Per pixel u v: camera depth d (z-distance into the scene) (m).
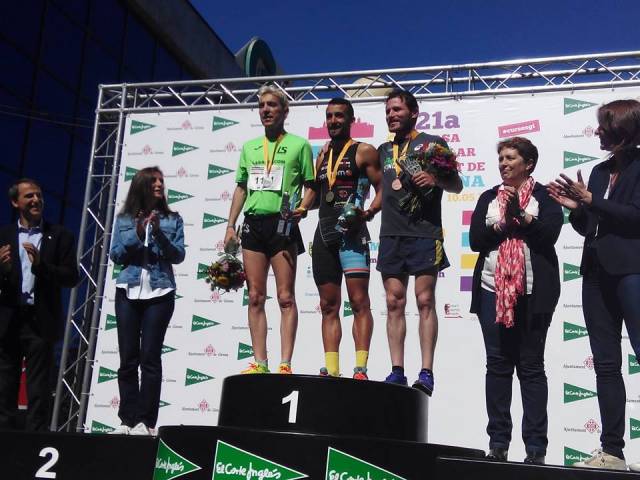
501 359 4.13
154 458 3.93
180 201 7.75
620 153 3.93
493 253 4.30
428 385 4.42
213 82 7.90
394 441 3.34
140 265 4.82
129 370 4.77
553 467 3.11
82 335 7.67
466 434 6.70
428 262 4.54
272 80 7.77
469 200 7.06
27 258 4.95
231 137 7.77
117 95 8.22
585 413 6.50
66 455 4.05
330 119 4.77
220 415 3.86
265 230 4.75
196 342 7.43
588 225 4.00
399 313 4.58
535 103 7.11
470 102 7.23
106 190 8.15
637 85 6.92
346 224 4.50
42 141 12.23
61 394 7.63
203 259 7.59
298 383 3.68
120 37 14.09
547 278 4.13
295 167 4.86
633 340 3.72
